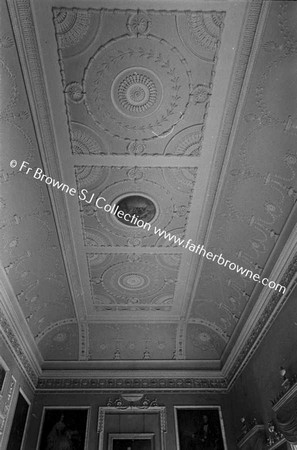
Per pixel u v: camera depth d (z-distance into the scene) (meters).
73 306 11.70
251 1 5.04
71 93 6.10
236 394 10.98
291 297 7.56
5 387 9.02
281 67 5.50
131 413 11.29
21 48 5.41
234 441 10.84
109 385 11.84
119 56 5.77
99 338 12.58
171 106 6.38
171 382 11.95
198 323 12.61
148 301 11.72
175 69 5.93
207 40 5.54
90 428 10.97
